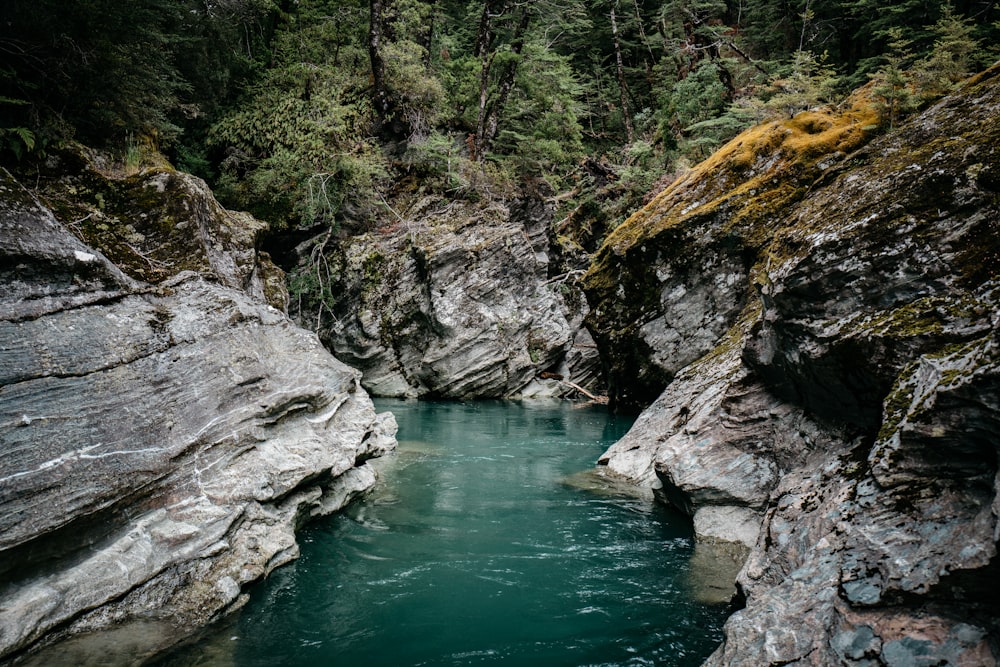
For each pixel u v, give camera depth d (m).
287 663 3.78
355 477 7.52
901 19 15.62
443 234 19.62
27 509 3.64
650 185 21.30
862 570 3.07
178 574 4.38
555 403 18.73
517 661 3.86
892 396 3.70
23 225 4.70
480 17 24.08
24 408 3.99
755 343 6.05
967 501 2.96
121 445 4.44
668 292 11.29
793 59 20.30
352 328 19.58
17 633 3.39
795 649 2.95
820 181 6.50
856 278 4.51
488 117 22.52
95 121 8.45
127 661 3.58
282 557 5.39
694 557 5.64
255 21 20.62
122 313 5.25
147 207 7.12
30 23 6.81
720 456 6.34
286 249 19.70
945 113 5.40
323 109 19.27
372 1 20.08
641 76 30.11
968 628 2.54
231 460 5.34
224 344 5.99
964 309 3.79
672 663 3.83
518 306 20.47
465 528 6.50
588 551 5.82
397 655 3.93
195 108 13.57
